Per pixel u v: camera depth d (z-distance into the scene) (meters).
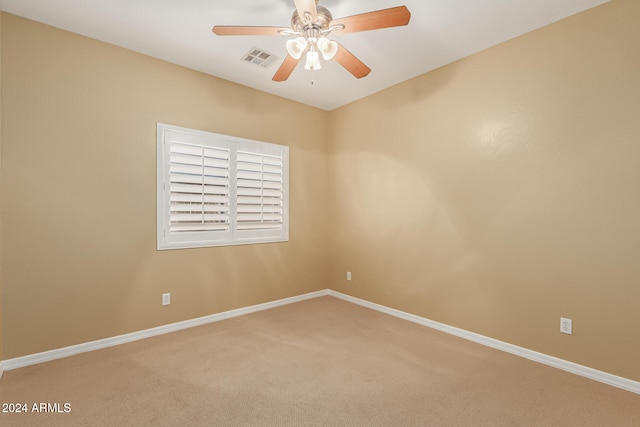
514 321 2.49
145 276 2.76
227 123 3.26
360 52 2.71
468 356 2.44
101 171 2.54
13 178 2.19
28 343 2.25
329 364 2.31
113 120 2.59
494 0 2.04
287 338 2.78
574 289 2.19
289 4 2.10
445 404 1.83
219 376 2.13
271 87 3.45
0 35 2.13
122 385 2.01
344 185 3.98
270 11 2.18
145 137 2.75
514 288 2.49
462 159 2.80
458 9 2.14
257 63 2.92
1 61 2.14
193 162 3.01
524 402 1.85
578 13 2.16
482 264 2.68
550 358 2.30
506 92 2.52
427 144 3.08
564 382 2.07
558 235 2.26
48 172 2.32
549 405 1.82
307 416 1.72
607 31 2.04
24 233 2.23
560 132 2.24
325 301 3.91
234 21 2.29
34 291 2.27
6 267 2.17
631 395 1.92
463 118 2.80
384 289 3.51
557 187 2.26
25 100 2.23
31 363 2.25
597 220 2.09
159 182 2.82
